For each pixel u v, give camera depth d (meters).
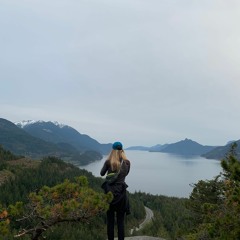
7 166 111.38
